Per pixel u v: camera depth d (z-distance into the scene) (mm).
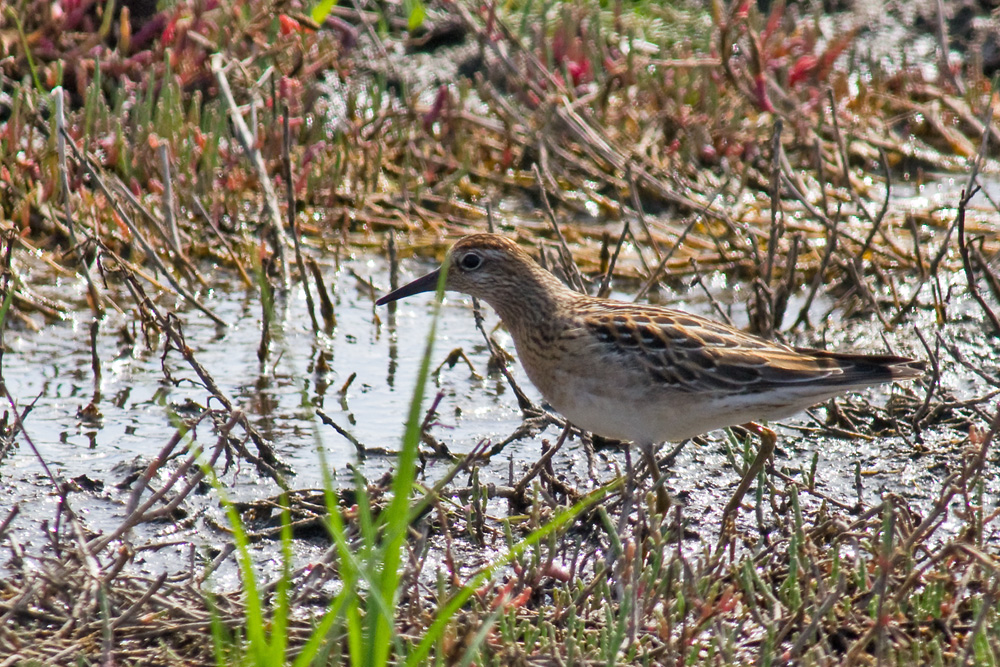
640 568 7531
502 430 10984
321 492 9555
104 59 15086
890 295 13586
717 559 8094
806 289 13977
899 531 8148
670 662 7027
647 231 13281
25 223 13547
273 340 12445
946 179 16172
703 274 14156
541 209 15500
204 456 10141
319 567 7961
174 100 14141
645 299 13695
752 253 13898
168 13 15359
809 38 17125
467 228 15008
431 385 11859
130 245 13703
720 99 16281
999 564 7168
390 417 11141
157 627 7305
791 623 7168
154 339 12453
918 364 9133
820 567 8109
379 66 17281
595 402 9383
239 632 6852
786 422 11320
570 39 16516
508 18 17844
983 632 6730
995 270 13883
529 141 15938
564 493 9641
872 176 16234
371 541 6062
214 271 13992
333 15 17562
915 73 17453
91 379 11617
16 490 9578
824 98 16359
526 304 9820
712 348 9109
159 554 8836
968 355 12375
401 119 15938
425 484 9852
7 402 11078
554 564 8492
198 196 14172
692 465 10406
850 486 10016
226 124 14594
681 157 15797
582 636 7145
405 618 7523
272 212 13023
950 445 10648
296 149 15148
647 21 18125
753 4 16328
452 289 10250
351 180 15422
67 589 7605
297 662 5969
